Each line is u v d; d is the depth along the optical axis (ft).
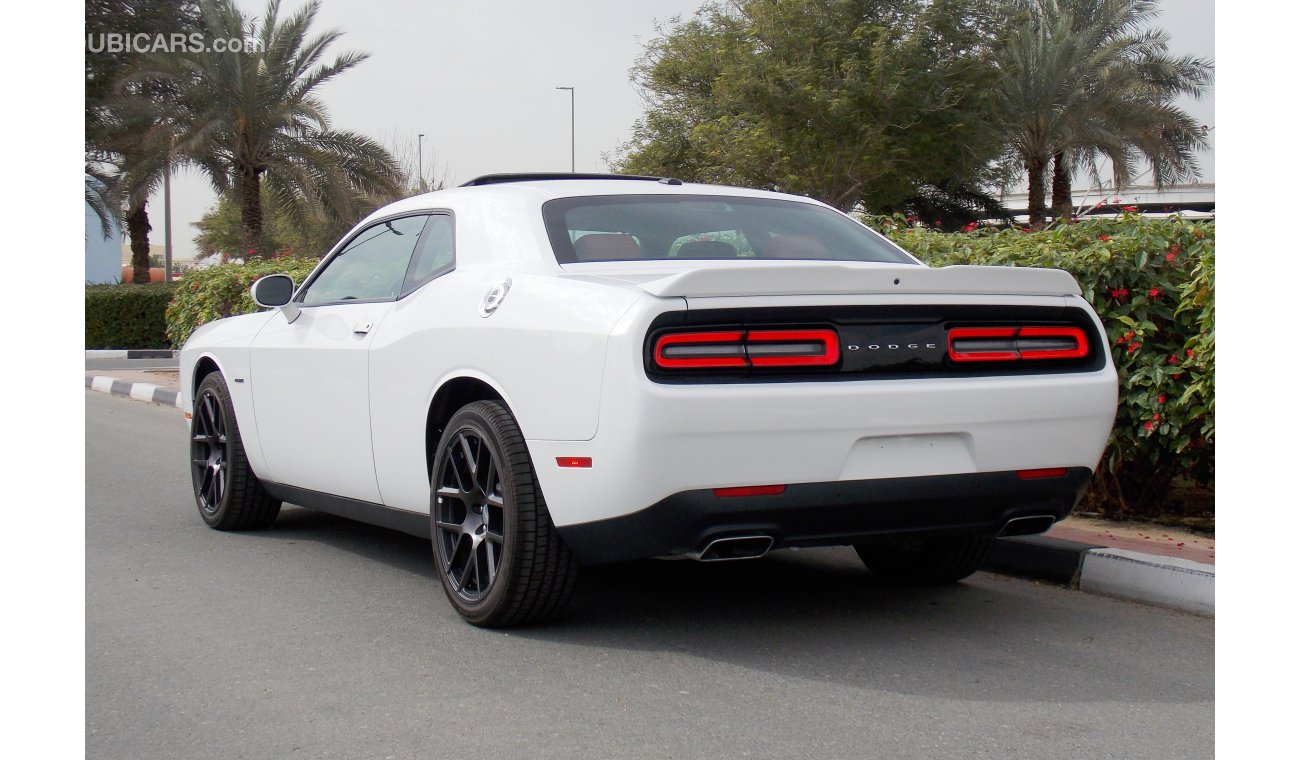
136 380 53.52
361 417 15.70
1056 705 11.12
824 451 11.72
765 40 100.73
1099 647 13.08
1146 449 18.60
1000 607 14.89
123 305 81.00
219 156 81.56
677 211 14.96
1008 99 101.71
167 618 14.40
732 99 101.40
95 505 22.72
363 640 13.35
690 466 11.41
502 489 12.95
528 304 12.82
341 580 16.39
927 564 15.75
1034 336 12.94
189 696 11.51
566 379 12.01
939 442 12.30
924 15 98.43
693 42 121.90
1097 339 13.32
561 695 11.37
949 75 98.68
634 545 11.96
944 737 10.26
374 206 85.05
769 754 9.86
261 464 18.69
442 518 14.12
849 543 12.56
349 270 17.35
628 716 10.78
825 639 13.33
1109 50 99.86
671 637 13.37
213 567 17.26
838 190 102.78
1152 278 18.38
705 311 11.53
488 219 14.74
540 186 15.21
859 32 97.30
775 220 15.42
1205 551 16.42
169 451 30.86
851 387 11.78
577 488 12.04
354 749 10.07
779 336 11.72
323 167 80.53
